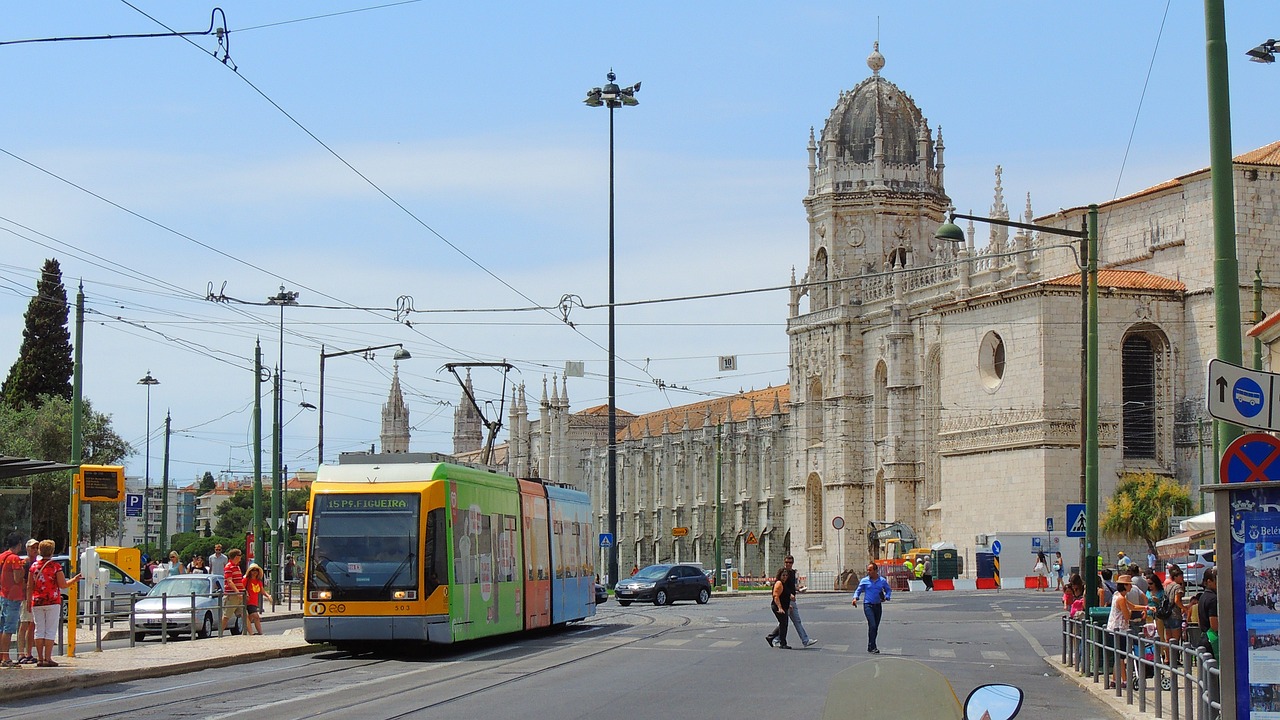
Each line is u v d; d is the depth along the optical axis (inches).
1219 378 599.2
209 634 1797.5
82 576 1628.9
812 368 4613.7
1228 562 590.2
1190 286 3228.3
